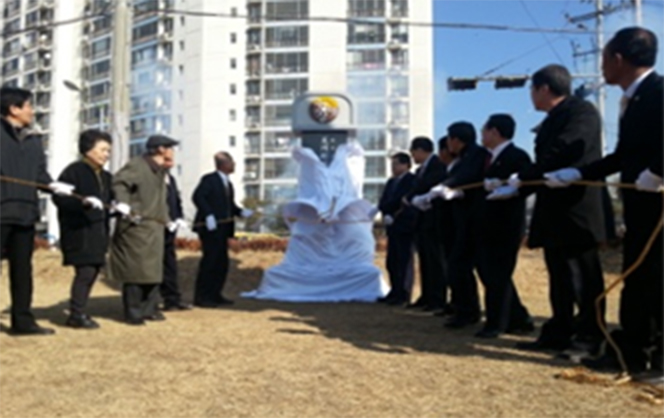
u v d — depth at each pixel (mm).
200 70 45688
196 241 12305
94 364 3588
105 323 5250
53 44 51531
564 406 2736
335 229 8016
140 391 3021
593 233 3705
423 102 43000
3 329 4898
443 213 5598
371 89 43250
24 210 4465
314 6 44219
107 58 48000
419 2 43594
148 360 3689
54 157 51250
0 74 56125
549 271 4074
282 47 44875
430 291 6309
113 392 3006
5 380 3234
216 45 45531
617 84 3453
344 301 7453
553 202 3822
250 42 45500
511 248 4598
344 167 8016
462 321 5102
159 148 5367
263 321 5441
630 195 3359
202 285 6840
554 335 4039
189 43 46156
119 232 5215
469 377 3248
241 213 7508
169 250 6367
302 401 2842
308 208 7898
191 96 46094
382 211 7230
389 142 42812
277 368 3465
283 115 45281
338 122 8430
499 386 3061
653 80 3320
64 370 3445
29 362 3643
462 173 5051
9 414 2682
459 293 5148
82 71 50375
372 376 3273
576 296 3793
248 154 45812
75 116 51219
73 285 4988
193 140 45812
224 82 45719
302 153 8016
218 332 4734
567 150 3781
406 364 3561
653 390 2973
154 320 5445
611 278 8688
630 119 3354
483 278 4695
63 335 4582
